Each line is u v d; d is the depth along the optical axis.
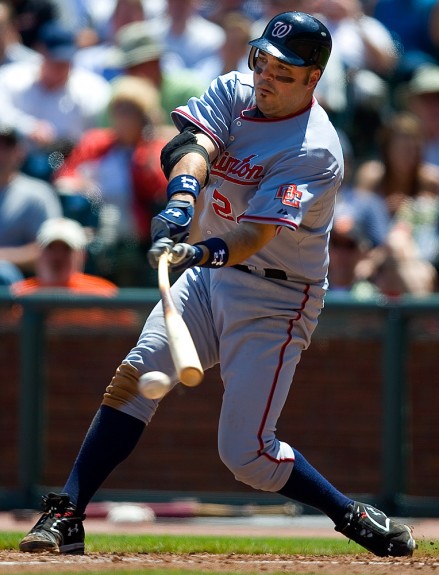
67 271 29.47
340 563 14.48
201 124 14.27
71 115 35.56
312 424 27.77
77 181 32.84
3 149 31.19
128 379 14.73
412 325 27.77
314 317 15.12
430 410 27.72
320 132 14.07
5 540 16.70
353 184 34.69
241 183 14.24
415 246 31.83
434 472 27.59
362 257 30.66
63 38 35.38
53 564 13.38
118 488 27.80
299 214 13.59
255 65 14.02
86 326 28.16
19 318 28.30
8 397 28.31
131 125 33.00
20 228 31.34
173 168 13.79
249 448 14.45
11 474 28.22
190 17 38.66
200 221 15.50
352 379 27.77
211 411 27.64
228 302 14.54
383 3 40.91
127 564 13.66
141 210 32.41
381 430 27.72
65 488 14.80
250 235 13.36
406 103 36.62
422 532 23.52
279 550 16.81
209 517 26.89
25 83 35.53
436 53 39.88
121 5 40.03
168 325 11.98
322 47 13.80
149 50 34.91
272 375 14.48
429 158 35.75
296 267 14.63
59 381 28.22
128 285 31.81
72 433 28.14
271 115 14.16
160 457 27.72
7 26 37.56
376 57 39.25
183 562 14.36
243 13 41.31
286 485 15.02
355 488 27.66
